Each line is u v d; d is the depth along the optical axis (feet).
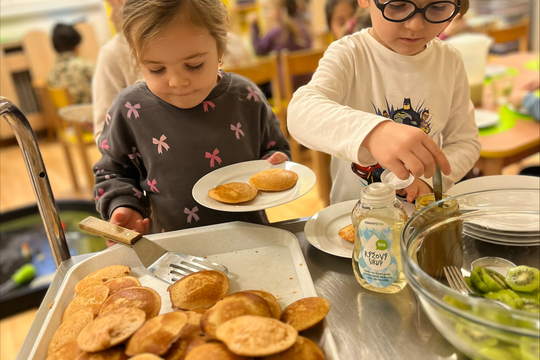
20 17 14.60
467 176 5.09
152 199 3.32
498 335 1.38
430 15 2.48
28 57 13.87
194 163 3.26
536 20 12.88
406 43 2.69
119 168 3.39
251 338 1.55
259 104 3.54
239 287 2.20
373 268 1.98
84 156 9.82
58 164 12.44
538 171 4.35
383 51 3.10
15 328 6.26
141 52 2.73
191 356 1.54
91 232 2.52
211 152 3.28
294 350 1.59
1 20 14.39
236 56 9.45
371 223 1.93
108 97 4.76
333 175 3.68
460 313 1.43
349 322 1.89
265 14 15.46
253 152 3.49
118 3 4.55
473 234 2.23
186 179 3.25
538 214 2.16
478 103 5.82
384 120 2.06
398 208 1.99
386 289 2.01
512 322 1.34
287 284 2.20
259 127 3.55
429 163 1.84
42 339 1.89
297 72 8.74
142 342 1.62
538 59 7.52
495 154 4.45
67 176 11.60
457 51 3.32
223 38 3.05
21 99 14.35
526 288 1.76
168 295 2.15
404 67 3.09
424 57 3.10
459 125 3.30
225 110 3.36
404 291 2.04
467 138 3.26
